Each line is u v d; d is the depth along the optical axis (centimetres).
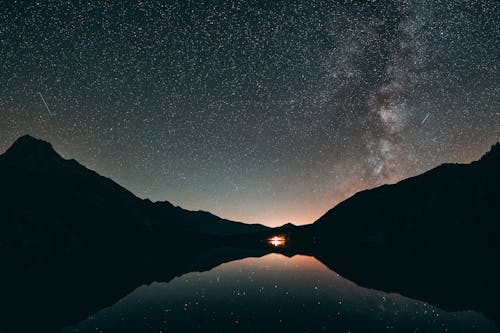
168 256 7900
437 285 3519
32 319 2525
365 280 3941
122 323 2409
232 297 3191
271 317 2503
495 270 4416
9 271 4925
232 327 2286
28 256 7125
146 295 3319
